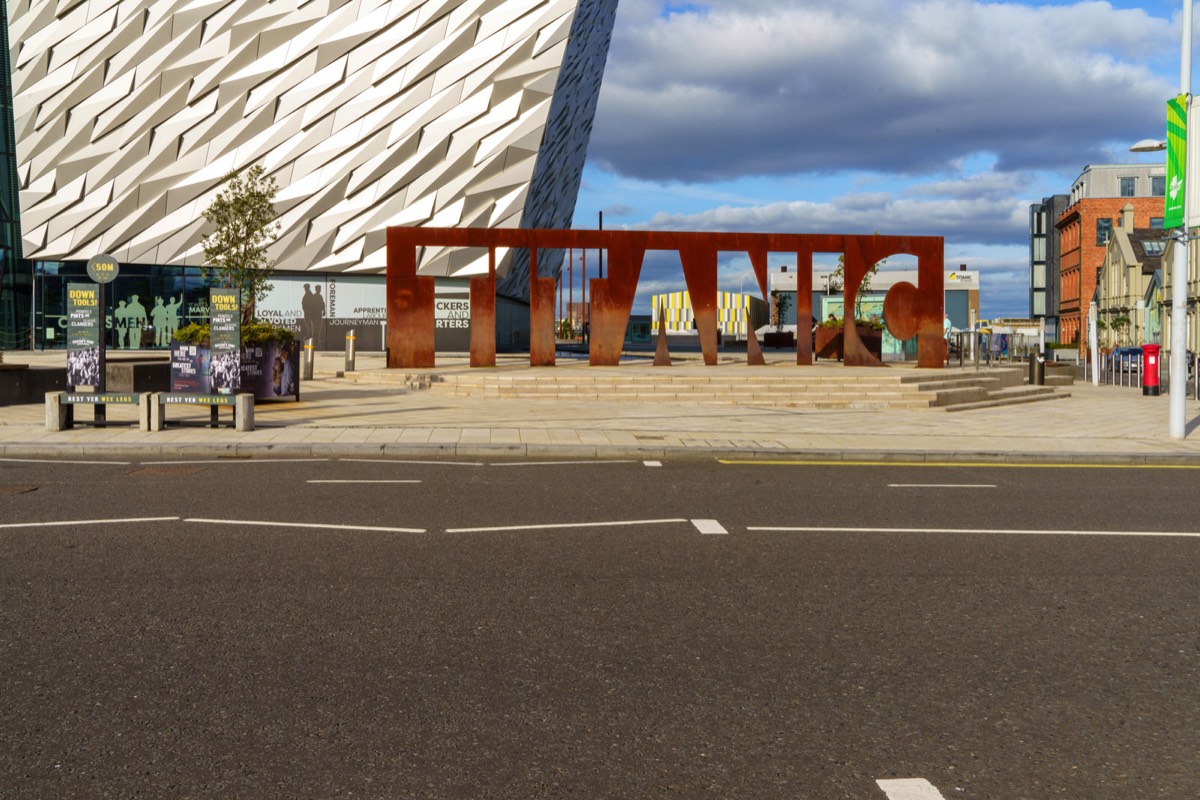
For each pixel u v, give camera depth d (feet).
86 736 12.28
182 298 152.76
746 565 21.98
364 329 151.02
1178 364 51.13
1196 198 50.29
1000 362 134.92
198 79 146.00
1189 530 26.84
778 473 38.37
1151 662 15.48
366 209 142.92
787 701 13.66
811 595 19.38
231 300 55.31
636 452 43.60
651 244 89.25
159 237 148.36
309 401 68.85
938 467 41.39
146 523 26.50
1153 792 10.99
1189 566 22.31
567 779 11.20
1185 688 14.33
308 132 144.15
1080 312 321.52
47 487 32.99
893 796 10.82
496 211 140.77
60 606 18.10
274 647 15.80
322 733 12.42
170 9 146.20
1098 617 18.01
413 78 141.18
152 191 147.74
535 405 66.95
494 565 21.75
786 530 26.21
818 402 70.69
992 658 15.61
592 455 43.57
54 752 11.82
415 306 87.51
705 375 76.64
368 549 23.35
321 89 143.54
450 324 148.66
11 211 156.15
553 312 88.22
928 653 15.83
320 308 150.20
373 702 13.48
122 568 21.18
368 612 17.87
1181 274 51.13
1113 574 21.44
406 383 79.97
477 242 86.94
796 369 85.10
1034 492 34.06
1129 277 269.44
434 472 37.63
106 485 33.55
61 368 69.46
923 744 12.25
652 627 17.08
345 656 15.38
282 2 144.56
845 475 38.09
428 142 140.97
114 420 55.52
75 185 149.28
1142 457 43.75
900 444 46.73
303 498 30.99
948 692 14.07
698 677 14.57
